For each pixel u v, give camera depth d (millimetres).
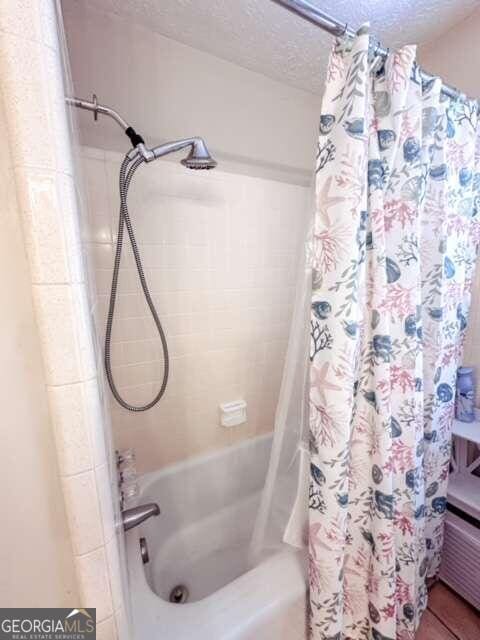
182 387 1308
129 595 654
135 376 1188
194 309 1276
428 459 960
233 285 1354
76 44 883
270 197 1372
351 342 623
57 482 402
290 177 1402
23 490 388
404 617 861
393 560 765
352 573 810
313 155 1428
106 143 1006
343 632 830
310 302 750
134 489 1044
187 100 1080
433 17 1019
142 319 1165
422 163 711
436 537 1047
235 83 1143
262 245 1395
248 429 1519
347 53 595
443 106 772
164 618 660
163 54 993
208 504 1389
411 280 711
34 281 346
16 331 362
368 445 755
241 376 1455
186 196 1177
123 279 1105
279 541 918
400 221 696
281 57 1091
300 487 829
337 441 654
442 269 832
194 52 1033
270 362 1527
